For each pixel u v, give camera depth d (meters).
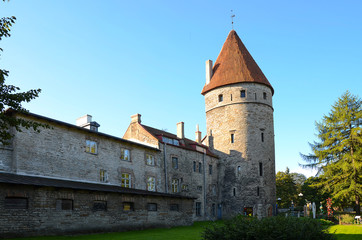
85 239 17.17
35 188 17.34
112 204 22.09
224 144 41.97
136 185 30.44
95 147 26.89
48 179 21.03
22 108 14.41
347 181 36.16
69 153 24.23
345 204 39.09
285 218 13.18
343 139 37.25
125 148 30.06
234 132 41.28
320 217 34.94
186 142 40.72
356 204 34.94
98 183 26.34
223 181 41.41
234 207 39.88
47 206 17.81
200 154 39.84
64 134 24.14
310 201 59.62
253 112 41.38
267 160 40.84
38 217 17.25
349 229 23.61
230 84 42.38
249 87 41.97
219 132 42.66
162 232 22.19
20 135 20.89
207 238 13.12
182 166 36.62
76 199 19.55
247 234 12.14
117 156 28.94
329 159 38.88
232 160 40.97
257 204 38.91
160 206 26.75
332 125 38.59
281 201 68.56
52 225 17.89
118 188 25.55
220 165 41.97
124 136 38.00
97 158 26.72
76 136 25.12
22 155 20.78
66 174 23.62
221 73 43.84
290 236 11.98
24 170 20.72
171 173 35.06
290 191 69.12
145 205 25.08
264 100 42.44
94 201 20.86
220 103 42.97
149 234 20.52
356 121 37.22
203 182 39.28
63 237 17.55
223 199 40.97
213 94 44.03
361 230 22.83
